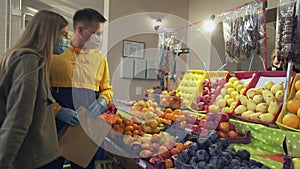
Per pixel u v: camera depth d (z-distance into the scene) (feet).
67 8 11.18
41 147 4.25
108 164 6.79
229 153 3.95
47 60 4.48
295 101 4.60
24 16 8.06
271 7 10.91
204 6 14.19
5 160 3.69
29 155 4.14
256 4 6.23
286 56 5.39
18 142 3.77
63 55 5.48
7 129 3.75
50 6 10.37
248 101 5.47
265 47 6.30
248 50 6.45
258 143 4.92
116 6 13.03
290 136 4.29
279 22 5.63
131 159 4.97
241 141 5.02
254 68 10.78
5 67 4.09
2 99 4.01
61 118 5.32
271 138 4.66
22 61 4.03
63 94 5.43
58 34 4.78
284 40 5.43
